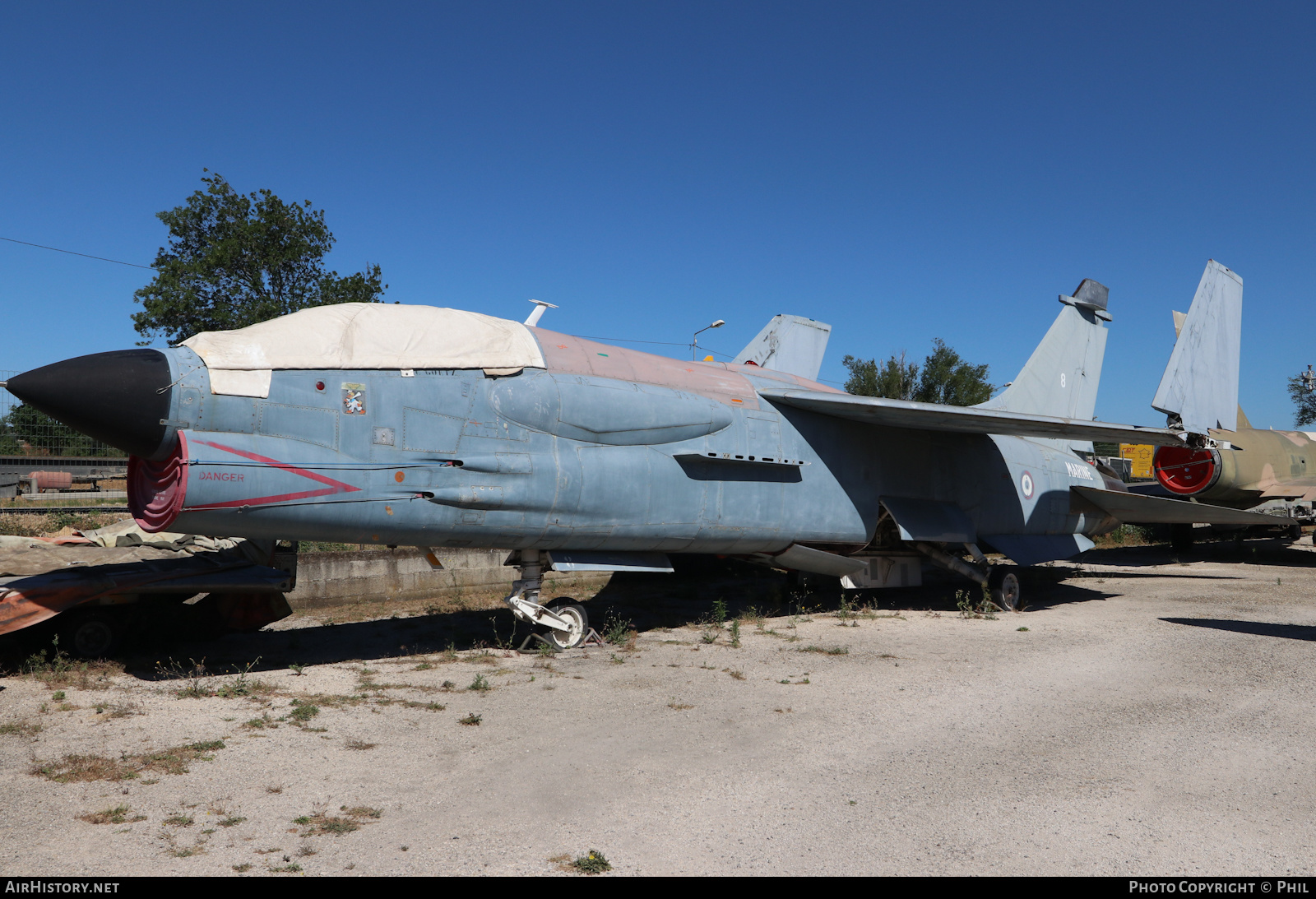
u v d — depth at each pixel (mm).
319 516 7785
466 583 13898
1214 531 24297
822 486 11359
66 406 6855
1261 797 5008
